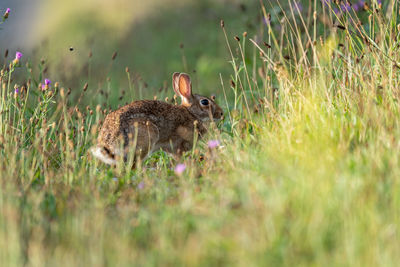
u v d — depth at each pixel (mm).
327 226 6984
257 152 9867
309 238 6820
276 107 11867
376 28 12148
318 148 8859
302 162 8570
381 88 10078
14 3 39312
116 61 27391
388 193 7602
